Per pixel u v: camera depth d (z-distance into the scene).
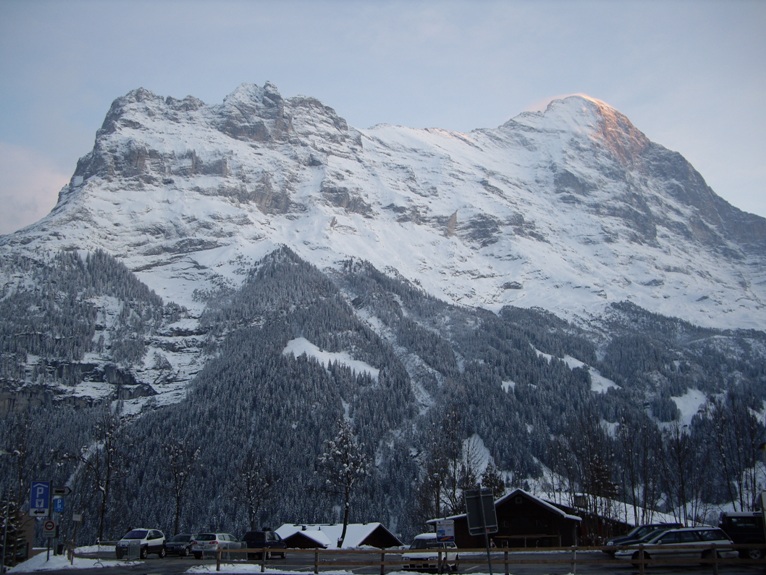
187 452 143.50
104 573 53.88
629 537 70.38
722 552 54.16
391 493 181.12
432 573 50.84
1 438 179.12
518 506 87.44
